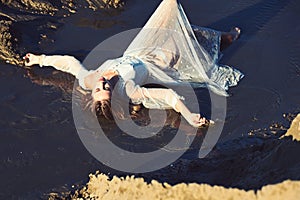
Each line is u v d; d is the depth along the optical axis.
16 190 16.22
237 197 11.38
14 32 21.88
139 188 13.38
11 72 20.73
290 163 13.62
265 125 18.59
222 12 24.08
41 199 15.80
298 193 10.42
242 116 19.06
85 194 15.47
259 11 24.06
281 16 23.77
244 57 21.67
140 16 23.86
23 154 17.55
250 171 14.27
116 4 24.25
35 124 18.73
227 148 17.23
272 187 10.82
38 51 21.69
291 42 22.39
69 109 19.38
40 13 23.36
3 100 19.58
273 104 19.55
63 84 20.45
